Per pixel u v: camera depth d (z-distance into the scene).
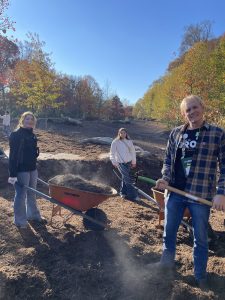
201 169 2.40
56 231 3.12
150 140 13.70
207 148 2.38
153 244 3.16
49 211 3.75
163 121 20.27
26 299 2.38
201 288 2.48
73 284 2.49
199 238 2.45
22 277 2.50
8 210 3.55
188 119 2.42
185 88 15.18
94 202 3.00
